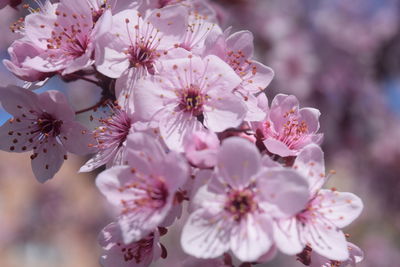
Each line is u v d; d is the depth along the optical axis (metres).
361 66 0.51
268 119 0.22
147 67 0.23
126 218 0.21
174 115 0.22
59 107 0.23
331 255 0.21
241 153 0.21
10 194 0.74
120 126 0.22
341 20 0.52
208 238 0.20
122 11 0.23
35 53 0.23
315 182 0.21
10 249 0.70
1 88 0.23
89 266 0.71
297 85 0.47
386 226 0.54
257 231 0.20
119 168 0.21
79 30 0.23
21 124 0.23
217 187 0.21
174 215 0.21
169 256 0.57
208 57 0.22
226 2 0.46
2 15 0.39
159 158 0.21
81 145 0.23
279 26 0.48
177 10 0.23
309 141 0.22
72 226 0.71
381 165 0.51
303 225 0.21
